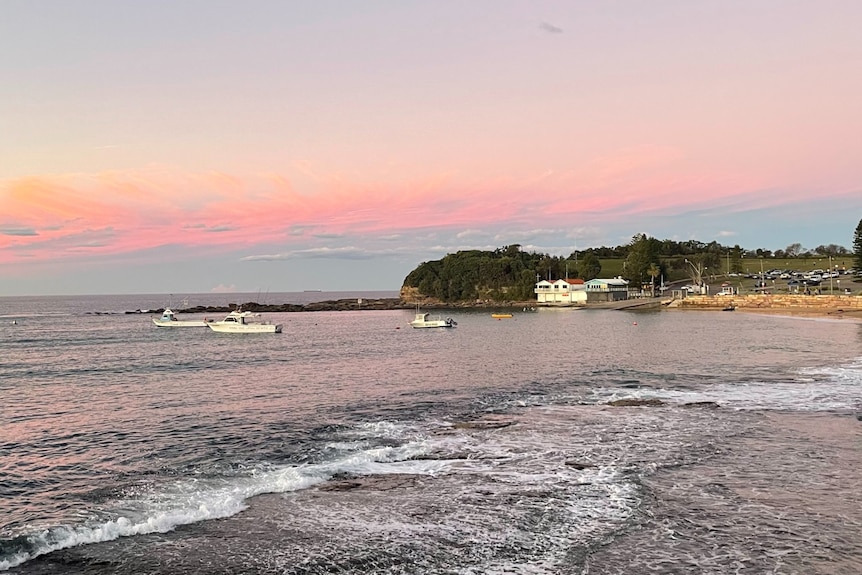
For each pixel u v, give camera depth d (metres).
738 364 54.31
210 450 27.05
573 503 19.28
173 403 39.44
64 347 89.44
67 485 22.38
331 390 43.59
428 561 15.40
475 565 15.16
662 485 20.89
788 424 29.81
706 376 47.22
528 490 20.56
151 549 16.30
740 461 23.62
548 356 64.75
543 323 130.88
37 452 27.28
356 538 16.83
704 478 21.61
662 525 17.45
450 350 75.12
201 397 41.69
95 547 16.45
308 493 20.50
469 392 41.50
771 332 91.19
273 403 38.59
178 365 63.41
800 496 19.66
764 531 16.92
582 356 64.00
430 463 23.97
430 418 33.09
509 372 51.97
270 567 15.20
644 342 79.44
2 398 42.69
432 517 18.23
